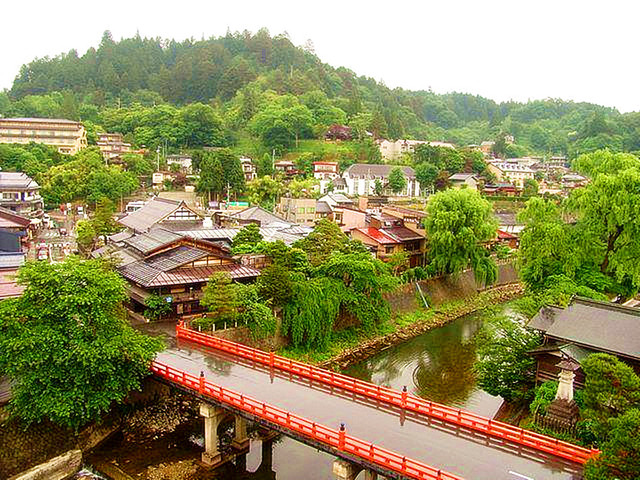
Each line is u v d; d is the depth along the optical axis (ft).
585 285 124.77
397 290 181.98
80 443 92.53
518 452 72.69
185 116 440.45
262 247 162.09
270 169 373.20
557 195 364.17
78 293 86.38
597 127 553.23
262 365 106.63
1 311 82.58
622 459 54.08
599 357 70.79
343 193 339.16
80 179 294.05
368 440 75.36
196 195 311.27
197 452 94.99
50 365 82.79
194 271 138.62
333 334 151.84
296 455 96.37
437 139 634.43
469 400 118.01
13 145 320.09
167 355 109.50
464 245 191.83
